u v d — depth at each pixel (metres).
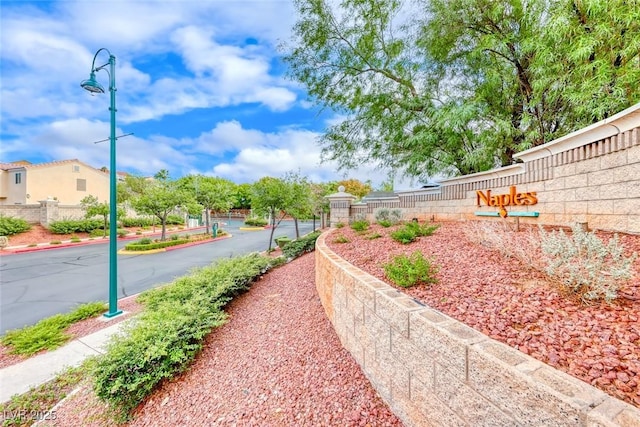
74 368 3.91
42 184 23.66
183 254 14.23
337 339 3.40
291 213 14.18
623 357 1.38
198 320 4.02
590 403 1.07
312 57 8.40
